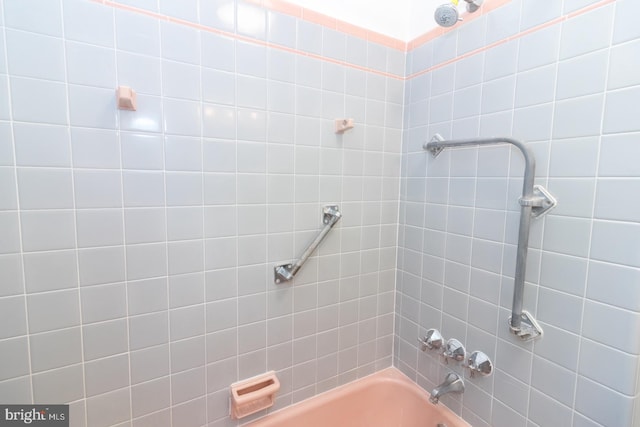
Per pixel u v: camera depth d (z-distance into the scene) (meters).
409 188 1.45
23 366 0.84
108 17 0.86
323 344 1.37
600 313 0.82
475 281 1.16
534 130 0.95
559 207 0.90
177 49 0.95
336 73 1.26
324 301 1.35
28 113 0.79
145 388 1.00
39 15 0.79
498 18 1.04
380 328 1.53
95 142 0.87
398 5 1.39
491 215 1.09
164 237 0.99
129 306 0.96
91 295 0.91
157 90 0.94
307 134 1.21
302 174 1.22
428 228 1.36
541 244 0.95
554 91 0.90
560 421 0.92
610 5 0.78
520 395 1.03
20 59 0.78
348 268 1.39
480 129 1.12
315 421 1.33
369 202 1.42
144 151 0.94
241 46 1.05
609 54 0.78
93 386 0.93
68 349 0.89
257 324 1.19
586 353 0.86
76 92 0.84
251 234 1.14
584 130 0.84
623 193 0.77
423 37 1.34
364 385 1.47
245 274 1.14
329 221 1.27
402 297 1.51
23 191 0.80
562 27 0.88
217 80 1.02
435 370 1.35
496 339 1.10
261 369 1.21
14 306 0.82
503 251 1.06
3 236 0.80
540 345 0.96
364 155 1.37
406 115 1.45
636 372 0.77
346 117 1.30
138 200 0.94
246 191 1.11
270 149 1.14
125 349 0.96
